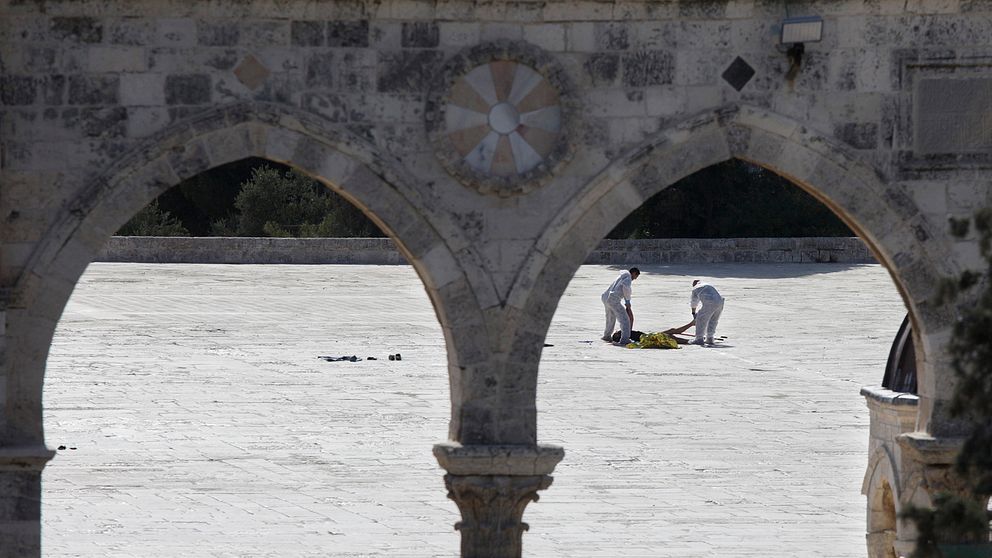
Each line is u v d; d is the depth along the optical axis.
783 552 93.19
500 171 73.94
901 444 78.31
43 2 71.50
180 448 121.44
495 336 74.19
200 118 72.00
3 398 71.25
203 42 72.38
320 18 72.94
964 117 75.94
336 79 73.12
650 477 113.81
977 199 76.25
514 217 74.19
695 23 74.81
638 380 156.75
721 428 132.38
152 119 72.19
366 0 72.81
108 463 115.62
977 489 64.12
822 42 75.31
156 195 72.12
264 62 72.81
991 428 65.00
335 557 90.94
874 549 88.50
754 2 74.75
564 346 180.75
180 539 94.62
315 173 73.06
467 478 74.12
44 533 95.44
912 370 86.81
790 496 108.44
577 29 74.31
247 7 72.44
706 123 74.56
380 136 73.50
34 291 71.25
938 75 75.88
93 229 71.56
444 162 73.19
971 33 75.88
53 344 173.38
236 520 99.62
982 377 63.75
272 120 72.38
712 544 95.12
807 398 147.38
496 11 73.75
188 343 177.12
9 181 71.31
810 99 75.44
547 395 147.62
